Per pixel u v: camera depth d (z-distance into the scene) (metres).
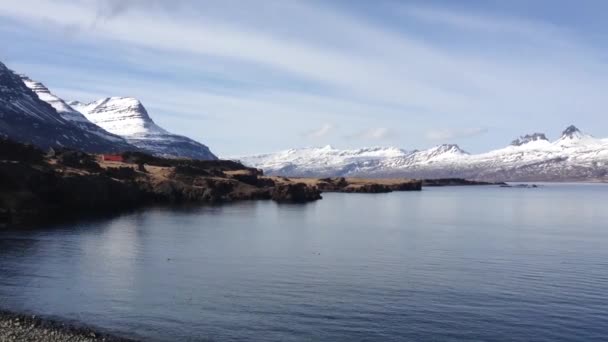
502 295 61.72
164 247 92.00
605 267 78.75
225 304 57.12
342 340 47.34
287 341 47.00
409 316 53.72
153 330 49.12
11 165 130.25
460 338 48.16
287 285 65.56
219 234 110.50
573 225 143.38
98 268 73.38
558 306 57.59
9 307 54.66
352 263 80.38
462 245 100.75
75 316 52.38
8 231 104.31
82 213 140.25
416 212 183.62
